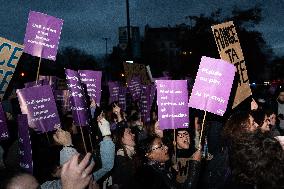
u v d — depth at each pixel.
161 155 3.72
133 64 10.19
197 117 5.67
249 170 2.07
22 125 3.03
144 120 6.88
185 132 4.69
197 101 4.17
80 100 4.23
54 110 4.13
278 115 7.20
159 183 3.47
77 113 4.16
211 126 4.92
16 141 3.62
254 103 5.07
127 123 6.80
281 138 2.38
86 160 1.48
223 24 4.61
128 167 4.23
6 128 3.84
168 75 11.10
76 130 5.09
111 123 6.54
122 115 7.24
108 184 4.51
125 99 9.33
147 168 3.56
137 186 3.56
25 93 4.04
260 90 28.08
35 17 4.63
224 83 4.11
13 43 4.69
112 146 4.17
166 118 4.40
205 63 4.16
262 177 2.03
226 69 4.11
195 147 5.01
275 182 2.01
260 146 2.08
